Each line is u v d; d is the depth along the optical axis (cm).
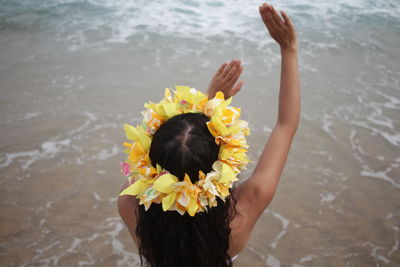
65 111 525
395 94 606
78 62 643
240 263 350
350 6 922
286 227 386
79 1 866
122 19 802
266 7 142
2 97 543
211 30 778
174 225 129
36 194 405
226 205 135
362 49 740
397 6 938
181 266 134
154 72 626
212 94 162
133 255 355
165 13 838
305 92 597
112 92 570
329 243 372
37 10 815
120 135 491
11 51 662
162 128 125
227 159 125
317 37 773
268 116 538
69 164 443
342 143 498
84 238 367
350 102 580
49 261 344
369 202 418
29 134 481
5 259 343
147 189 124
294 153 477
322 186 434
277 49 724
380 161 473
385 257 361
